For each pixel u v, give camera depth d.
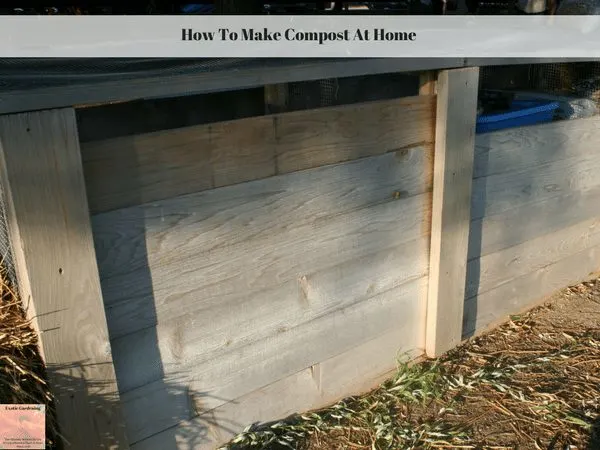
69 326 1.81
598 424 2.64
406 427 2.59
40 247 1.71
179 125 2.88
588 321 3.40
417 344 2.95
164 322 2.09
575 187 3.45
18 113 1.60
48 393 1.82
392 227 2.63
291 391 2.52
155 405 2.14
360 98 3.03
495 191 3.03
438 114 2.58
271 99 2.94
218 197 2.09
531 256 3.38
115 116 2.71
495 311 3.31
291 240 2.32
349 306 2.59
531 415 2.69
